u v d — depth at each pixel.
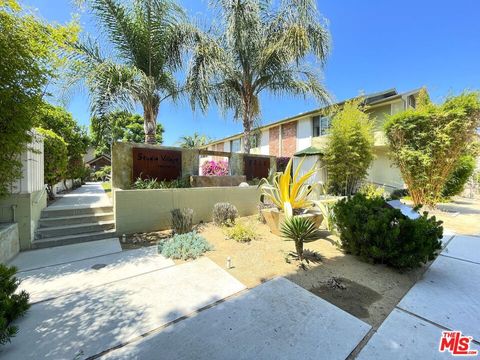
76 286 2.91
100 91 5.90
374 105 11.45
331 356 1.78
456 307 2.45
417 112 7.37
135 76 6.29
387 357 1.78
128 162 6.38
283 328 2.10
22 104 3.21
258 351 1.83
